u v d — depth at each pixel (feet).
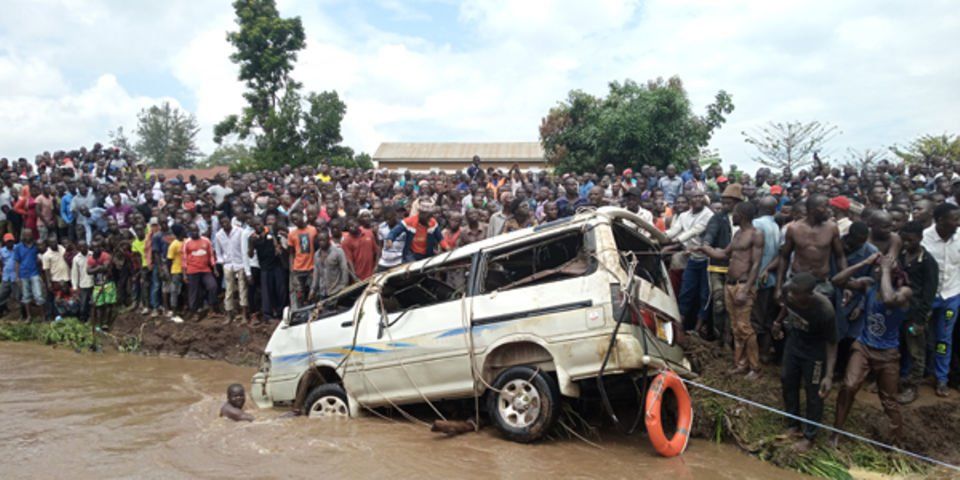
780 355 24.54
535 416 20.11
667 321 21.20
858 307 20.75
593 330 19.30
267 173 55.42
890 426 20.17
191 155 227.40
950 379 23.86
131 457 19.79
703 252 24.84
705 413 22.20
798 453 19.76
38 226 50.88
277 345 26.02
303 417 24.35
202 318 42.42
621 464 18.99
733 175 49.19
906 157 61.11
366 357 23.32
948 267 22.53
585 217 20.98
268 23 95.35
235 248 40.06
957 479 18.85
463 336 21.30
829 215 21.49
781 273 22.44
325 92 96.58
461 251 22.85
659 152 62.85
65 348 43.52
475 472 17.92
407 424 22.88
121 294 46.44
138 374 35.65
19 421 24.93
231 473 17.98
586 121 68.54
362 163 102.68
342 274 33.45
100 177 60.34
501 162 107.76
